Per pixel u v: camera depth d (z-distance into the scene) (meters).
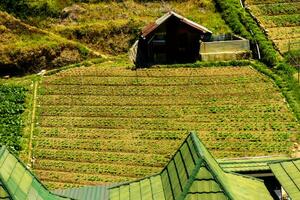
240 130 46.66
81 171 43.16
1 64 59.88
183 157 21.47
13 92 55.66
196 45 58.47
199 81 54.34
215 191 19.75
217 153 43.69
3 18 63.38
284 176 22.94
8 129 49.66
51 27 65.06
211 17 65.69
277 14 63.97
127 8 67.00
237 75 55.09
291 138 45.03
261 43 58.00
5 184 18.61
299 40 59.22
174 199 20.17
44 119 50.69
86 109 51.50
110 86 54.88
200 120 48.38
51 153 45.47
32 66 60.34
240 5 66.19
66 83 56.22
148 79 55.41
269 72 54.91
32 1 66.38
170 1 67.88
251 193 22.08
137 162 43.47
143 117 49.56
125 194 22.67
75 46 61.72
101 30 63.97
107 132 47.81
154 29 57.03
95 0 67.88
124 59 60.75
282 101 50.50
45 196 20.66
